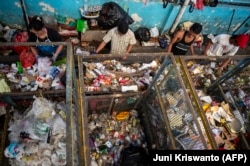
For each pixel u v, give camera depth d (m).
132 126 4.49
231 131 4.02
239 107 4.33
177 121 3.24
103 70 4.43
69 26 4.78
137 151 3.93
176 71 3.04
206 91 4.61
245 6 4.86
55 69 4.08
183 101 2.98
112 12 4.42
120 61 4.65
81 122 2.76
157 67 4.77
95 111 4.38
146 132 4.43
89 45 4.95
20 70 4.05
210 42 4.85
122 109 4.55
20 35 4.38
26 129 3.45
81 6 4.50
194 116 2.78
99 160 3.99
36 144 3.40
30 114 3.60
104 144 4.15
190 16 5.12
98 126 4.30
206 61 5.02
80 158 2.49
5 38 4.49
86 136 2.56
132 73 4.57
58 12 4.57
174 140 3.31
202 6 4.66
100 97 3.92
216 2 4.69
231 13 5.20
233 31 5.89
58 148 3.41
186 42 4.49
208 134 2.83
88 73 4.27
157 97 3.74
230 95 4.45
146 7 4.67
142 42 5.18
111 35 4.13
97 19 4.68
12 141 3.42
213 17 5.25
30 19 4.65
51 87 3.95
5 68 4.09
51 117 3.61
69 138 2.08
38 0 4.26
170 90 3.34
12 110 3.83
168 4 4.63
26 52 4.11
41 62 4.12
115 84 4.32
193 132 2.88
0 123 3.70
